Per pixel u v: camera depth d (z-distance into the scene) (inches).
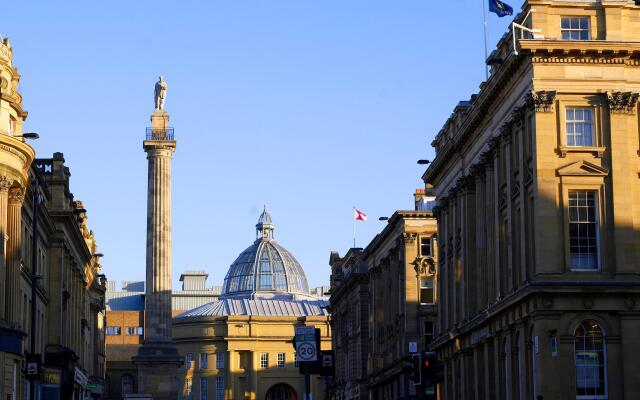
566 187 2539.4
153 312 5295.3
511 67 2679.6
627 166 2546.8
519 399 2677.2
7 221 3078.2
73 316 4434.1
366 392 5600.4
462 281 3344.0
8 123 3046.3
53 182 3973.9
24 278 3356.3
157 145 5349.4
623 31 2593.5
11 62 3117.6
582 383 2485.2
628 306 2500.0
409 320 4480.8
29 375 2770.7
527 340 2588.6
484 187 3152.1
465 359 3294.8
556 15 2600.9
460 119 3481.8
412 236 4534.9
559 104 2556.6
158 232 5324.8
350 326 6067.9
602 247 2527.1
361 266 5703.7
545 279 2500.0
